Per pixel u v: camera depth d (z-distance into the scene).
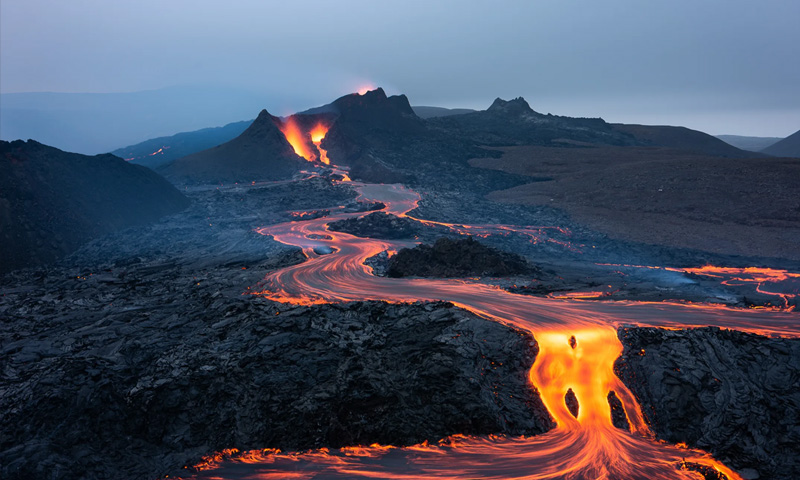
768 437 27.28
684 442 27.89
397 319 38.81
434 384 30.92
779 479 25.02
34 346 38.28
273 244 77.88
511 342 34.25
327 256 66.56
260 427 28.88
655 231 92.38
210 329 38.81
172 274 62.34
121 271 63.81
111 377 31.03
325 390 30.50
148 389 30.44
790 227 88.00
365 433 28.88
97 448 26.83
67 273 65.50
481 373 31.83
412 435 28.61
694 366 31.28
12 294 55.28
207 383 31.30
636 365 32.09
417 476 25.20
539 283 50.84
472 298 44.00
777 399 29.20
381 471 25.75
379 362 33.50
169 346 36.69
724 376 30.59
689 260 74.19
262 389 30.81
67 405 28.25
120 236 89.25
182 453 27.61
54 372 31.50
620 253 80.31
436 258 59.19
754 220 93.06
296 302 43.97
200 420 29.41
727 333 34.06
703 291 48.25
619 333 35.41
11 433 26.95
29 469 24.00
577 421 29.20
